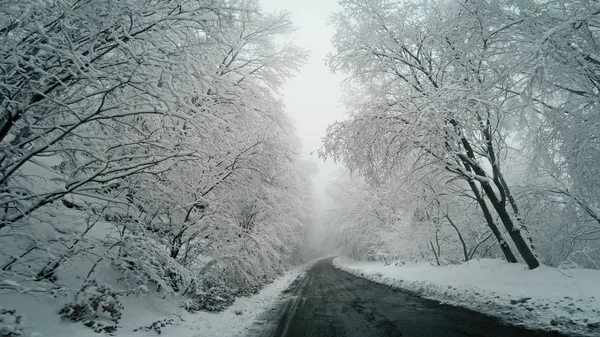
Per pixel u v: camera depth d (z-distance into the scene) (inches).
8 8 157.8
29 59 182.7
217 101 369.7
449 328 219.8
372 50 440.8
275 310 377.1
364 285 561.3
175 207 310.2
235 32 233.3
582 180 318.0
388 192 573.0
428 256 750.5
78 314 215.6
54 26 183.2
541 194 466.9
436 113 346.6
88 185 220.4
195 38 224.4
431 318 257.9
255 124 437.7
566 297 254.2
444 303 320.5
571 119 306.0
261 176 421.1
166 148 225.0
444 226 674.8
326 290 538.3
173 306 318.3
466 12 371.2
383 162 427.8
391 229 839.7
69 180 197.5
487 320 231.6
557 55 257.1
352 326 257.0
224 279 454.6
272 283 709.3
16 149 192.4
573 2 271.0
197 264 414.0
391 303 351.9
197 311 334.6
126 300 281.1
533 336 182.9
